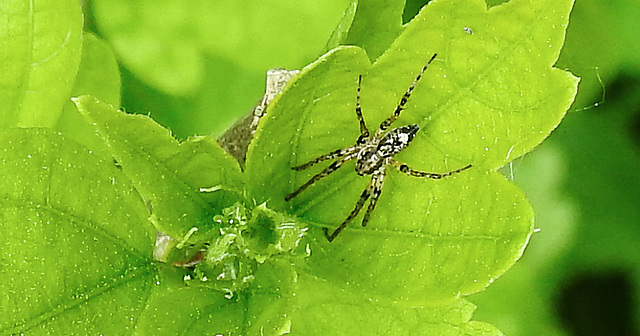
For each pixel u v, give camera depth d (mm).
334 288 154
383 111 153
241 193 153
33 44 155
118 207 151
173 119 203
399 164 153
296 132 152
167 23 200
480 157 152
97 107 144
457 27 149
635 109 237
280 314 150
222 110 203
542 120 151
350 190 156
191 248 155
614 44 221
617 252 238
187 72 202
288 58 201
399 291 151
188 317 152
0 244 146
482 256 148
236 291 153
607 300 238
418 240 152
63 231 148
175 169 150
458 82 151
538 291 235
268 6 199
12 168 146
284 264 155
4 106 156
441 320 153
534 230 146
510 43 150
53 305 147
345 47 145
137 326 151
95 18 199
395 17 166
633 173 239
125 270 152
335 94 150
